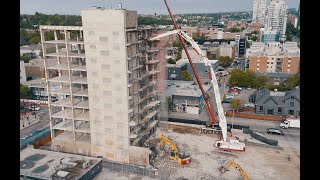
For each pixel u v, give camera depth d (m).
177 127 75.62
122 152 54.72
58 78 58.66
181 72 120.25
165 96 79.62
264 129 75.38
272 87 107.88
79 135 61.00
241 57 195.25
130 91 54.81
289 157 58.03
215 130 71.50
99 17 49.81
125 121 53.16
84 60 61.06
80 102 59.28
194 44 64.94
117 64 50.97
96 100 53.97
